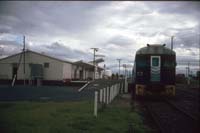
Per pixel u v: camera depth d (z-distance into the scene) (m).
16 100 18.11
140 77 21.52
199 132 9.98
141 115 13.55
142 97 22.95
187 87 47.28
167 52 21.41
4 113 11.82
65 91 27.48
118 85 28.41
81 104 15.88
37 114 11.73
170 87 21.19
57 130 8.83
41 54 43.69
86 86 34.09
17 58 44.06
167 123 11.76
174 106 16.88
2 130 8.62
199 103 19.91
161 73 21.25
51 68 43.50
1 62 44.25
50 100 18.64
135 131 9.43
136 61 21.81
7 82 42.81
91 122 10.34
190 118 12.88
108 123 10.54
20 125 9.40
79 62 60.28
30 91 26.30
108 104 17.27
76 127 9.47
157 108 16.94
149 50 21.52
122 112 13.73
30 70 43.41
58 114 11.97
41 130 8.74
